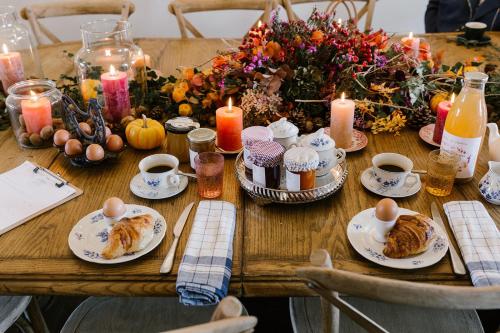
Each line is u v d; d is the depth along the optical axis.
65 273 0.84
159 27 3.09
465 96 1.01
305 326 1.02
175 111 1.36
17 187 1.08
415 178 1.07
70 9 2.21
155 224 0.94
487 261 0.83
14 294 0.85
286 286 0.83
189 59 1.82
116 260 0.85
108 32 1.44
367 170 1.11
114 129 1.27
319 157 1.04
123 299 1.09
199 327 0.53
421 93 1.33
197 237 0.90
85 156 1.14
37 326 1.22
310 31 1.30
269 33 1.30
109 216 0.92
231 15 3.09
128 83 1.37
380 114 1.29
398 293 0.59
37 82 1.32
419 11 3.10
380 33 1.40
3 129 1.36
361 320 0.65
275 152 0.97
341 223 0.96
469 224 0.92
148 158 1.09
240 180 1.03
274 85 1.23
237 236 0.92
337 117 1.18
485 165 1.15
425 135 1.27
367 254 0.86
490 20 2.24
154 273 0.84
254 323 0.57
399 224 0.88
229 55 1.34
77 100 1.41
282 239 0.92
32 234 0.94
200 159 1.02
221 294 0.80
